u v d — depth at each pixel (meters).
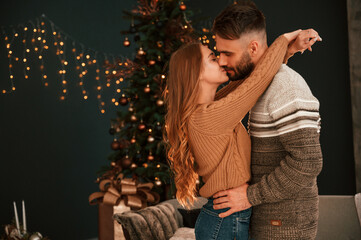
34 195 4.63
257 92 1.29
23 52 4.62
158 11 3.56
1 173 4.50
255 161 1.37
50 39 4.77
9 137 4.54
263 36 1.38
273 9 4.34
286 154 1.30
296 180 1.21
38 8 4.72
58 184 4.78
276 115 1.26
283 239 1.31
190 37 3.53
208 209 1.42
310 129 1.21
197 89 1.40
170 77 1.46
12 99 4.56
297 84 1.26
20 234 3.40
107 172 3.76
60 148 4.81
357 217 2.76
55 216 4.74
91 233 5.00
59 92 4.82
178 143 1.47
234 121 1.33
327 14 3.88
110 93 5.21
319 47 3.94
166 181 3.52
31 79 4.65
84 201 4.96
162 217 2.72
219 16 1.40
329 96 3.88
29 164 4.62
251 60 1.38
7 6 4.57
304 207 1.29
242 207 1.32
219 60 1.43
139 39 3.68
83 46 5.01
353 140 3.64
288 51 1.48
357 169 3.58
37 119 4.68
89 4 5.09
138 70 3.65
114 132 3.79
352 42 3.56
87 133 5.01
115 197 3.25
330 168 3.90
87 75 5.03
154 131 3.52
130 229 2.52
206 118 1.33
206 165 1.39
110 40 5.26
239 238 1.37
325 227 2.80
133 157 3.70
